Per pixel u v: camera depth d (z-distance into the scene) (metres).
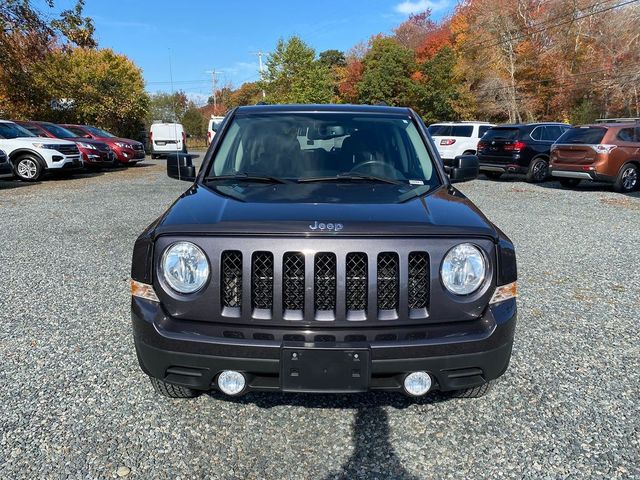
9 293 4.77
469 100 42.19
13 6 18.95
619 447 2.53
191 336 2.31
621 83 35.06
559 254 6.36
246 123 3.66
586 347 3.66
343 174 3.21
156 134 27.38
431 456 2.47
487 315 2.39
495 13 43.00
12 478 2.27
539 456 2.46
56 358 3.44
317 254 2.29
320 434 2.65
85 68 31.44
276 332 2.31
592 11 39.50
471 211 2.66
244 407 2.89
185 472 2.34
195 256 2.33
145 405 2.89
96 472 2.32
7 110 22.94
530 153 14.34
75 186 13.37
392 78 42.84
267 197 2.76
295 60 42.06
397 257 2.30
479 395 2.94
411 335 2.31
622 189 12.34
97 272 5.46
